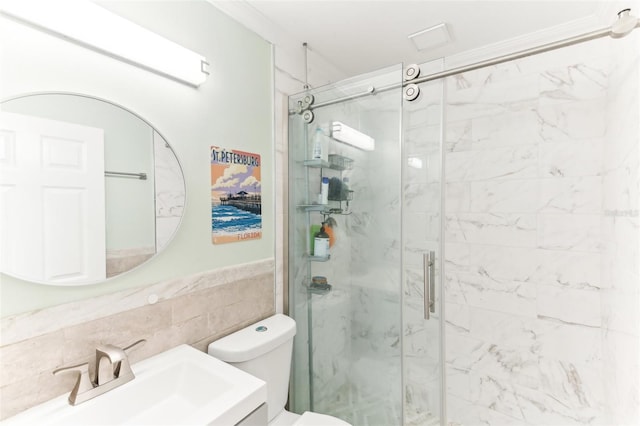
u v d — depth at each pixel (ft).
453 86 6.15
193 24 3.88
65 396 2.78
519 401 5.63
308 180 5.31
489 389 5.91
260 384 3.01
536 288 5.44
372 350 4.84
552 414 5.33
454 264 6.23
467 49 5.74
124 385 2.97
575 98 5.05
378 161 4.66
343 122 4.93
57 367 2.77
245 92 4.59
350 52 5.85
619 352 3.87
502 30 5.12
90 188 2.97
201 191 3.99
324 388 5.28
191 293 3.88
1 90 2.48
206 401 3.15
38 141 2.66
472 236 6.03
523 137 5.51
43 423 2.46
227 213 4.33
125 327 3.25
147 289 3.43
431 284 4.88
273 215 5.11
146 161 3.40
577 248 5.08
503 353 5.76
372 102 4.66
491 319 5.87
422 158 4.71
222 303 4.27
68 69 2.83
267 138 4.99
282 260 5.32
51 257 2.73
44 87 2.69
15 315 2.54
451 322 6.28
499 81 5.69
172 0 3.66
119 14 3.18
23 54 2.57
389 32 5.17
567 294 5.18
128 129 3.25
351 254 4.99
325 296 5.24
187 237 3.83
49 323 2.72
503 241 5.72
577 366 5.11
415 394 5.27
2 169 2.49
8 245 2.51
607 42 4.75
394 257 4.60
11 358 2.52
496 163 5.76
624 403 3.65
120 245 3.19
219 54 4.20
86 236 2.95
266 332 4.35
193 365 3.37
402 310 4.58
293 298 5.51
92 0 3.00
